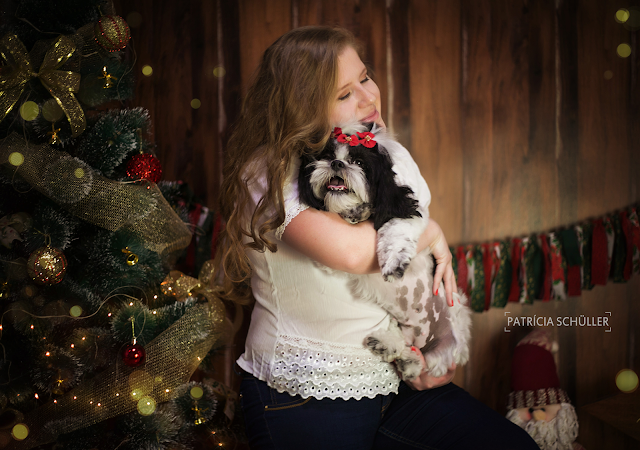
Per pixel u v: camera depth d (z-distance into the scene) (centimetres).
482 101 292
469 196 294
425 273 151
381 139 148
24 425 158
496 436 134
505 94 293
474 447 133
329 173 124
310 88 139
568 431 240
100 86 158
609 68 299
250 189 138
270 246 131
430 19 286
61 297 164
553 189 299
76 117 148
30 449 169
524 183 297
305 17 280
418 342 152
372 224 130
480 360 297
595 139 301
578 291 284
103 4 163
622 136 302
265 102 147
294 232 125
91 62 158
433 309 151
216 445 215
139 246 162
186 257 252
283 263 135
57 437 166
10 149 149
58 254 148
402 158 152
